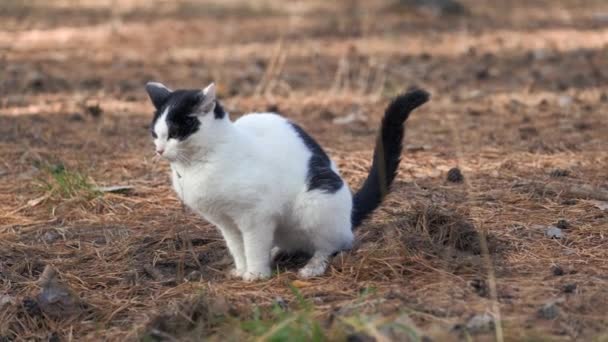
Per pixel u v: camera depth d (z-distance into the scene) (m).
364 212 9.34
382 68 19.08
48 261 9.53
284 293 8.36
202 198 8.41
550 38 23.09
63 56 21.33
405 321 7.20
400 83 18.06
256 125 8.83
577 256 9.02
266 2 31.34
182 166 8.41
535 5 29.30
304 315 7.09
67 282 8.96
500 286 8.14
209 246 9.86
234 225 8.80
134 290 8.77
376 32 24.48
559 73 18.77
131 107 16.41
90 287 8.96
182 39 23.95
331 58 20.95
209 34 24.77
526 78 18.41
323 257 8.92
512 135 13.91
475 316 7.39
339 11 28.64
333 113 15.82
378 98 16.88
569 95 16.67
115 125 15.00
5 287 8.89
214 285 8.61
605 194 10.74
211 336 7.38
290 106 16.42
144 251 9.76
